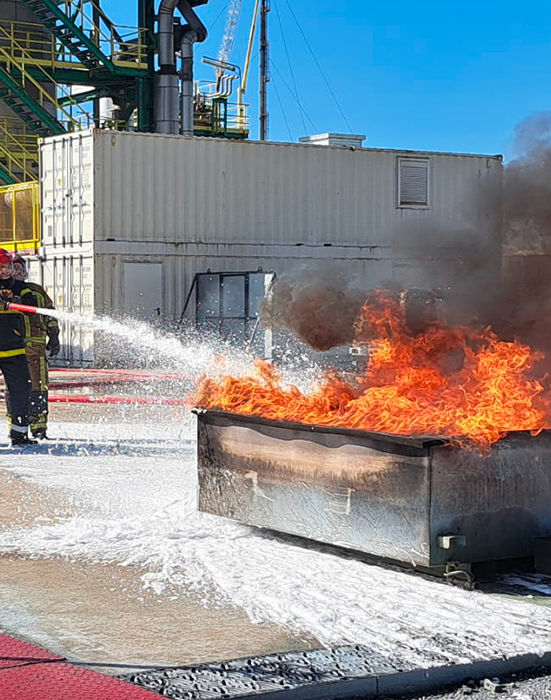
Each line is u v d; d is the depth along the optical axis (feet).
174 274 80.33
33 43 111.96
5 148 105.09
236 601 16.89
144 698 12.64
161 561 19.42
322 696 13.12
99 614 16.20
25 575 18.47
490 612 16.31
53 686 12.98
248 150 82.79
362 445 18.39
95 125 121.19
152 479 28.07
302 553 19.98
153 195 79.56
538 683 13.91
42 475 28.68
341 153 86.22
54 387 59.11
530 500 18.24
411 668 13.74
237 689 12.95
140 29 107.04
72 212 79.46
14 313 34.40
